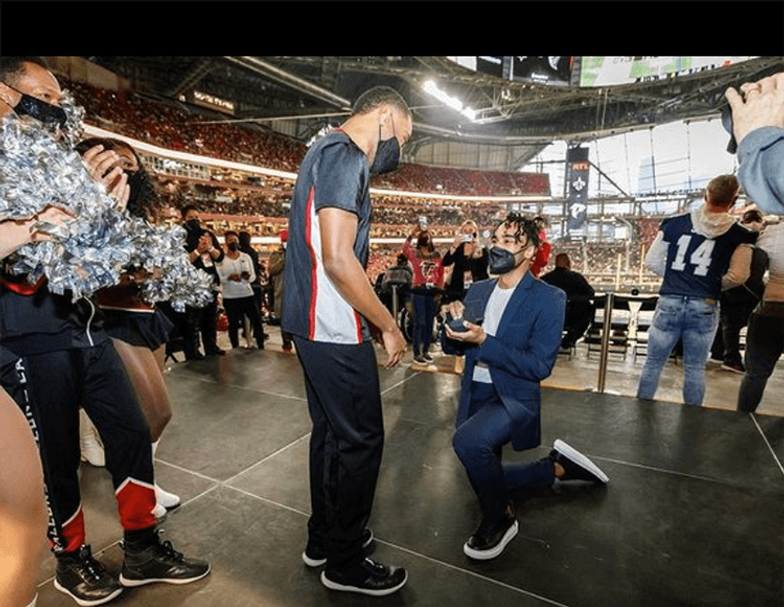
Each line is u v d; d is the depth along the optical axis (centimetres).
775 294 239
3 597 70
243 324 504
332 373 119
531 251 154
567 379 458
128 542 137
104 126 1530
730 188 228
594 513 169
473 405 168
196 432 250
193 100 2023
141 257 130
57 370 119
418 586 136
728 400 370
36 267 80
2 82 101
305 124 2697
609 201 3103
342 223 105
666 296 259
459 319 150
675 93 2281
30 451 74
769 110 63
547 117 2994
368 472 126
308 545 145
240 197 2267
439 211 3469
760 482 188
